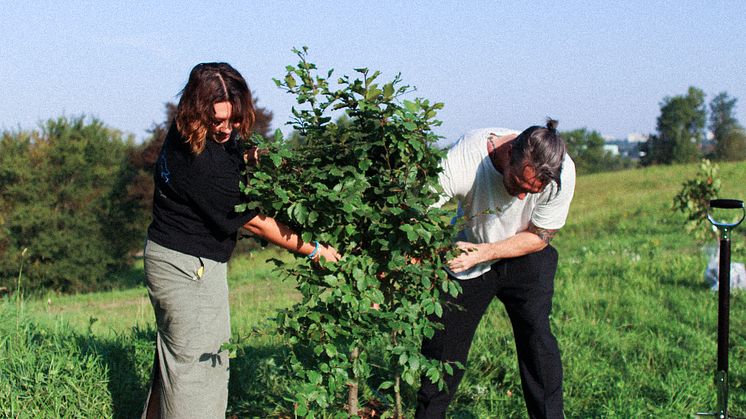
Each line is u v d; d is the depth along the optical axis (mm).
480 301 3824
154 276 3150
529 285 3783
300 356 3250
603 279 9656
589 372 5266
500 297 3889
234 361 4570
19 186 20328
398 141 3014
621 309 7789
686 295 8578
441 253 3314
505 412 4637
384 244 3057
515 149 3281
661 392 5043
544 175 3209
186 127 2838
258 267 18812
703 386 5125
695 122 83688
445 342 3781
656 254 12078
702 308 7754
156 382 3342
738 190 24297
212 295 3207
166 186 3072
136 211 22031
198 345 3184
